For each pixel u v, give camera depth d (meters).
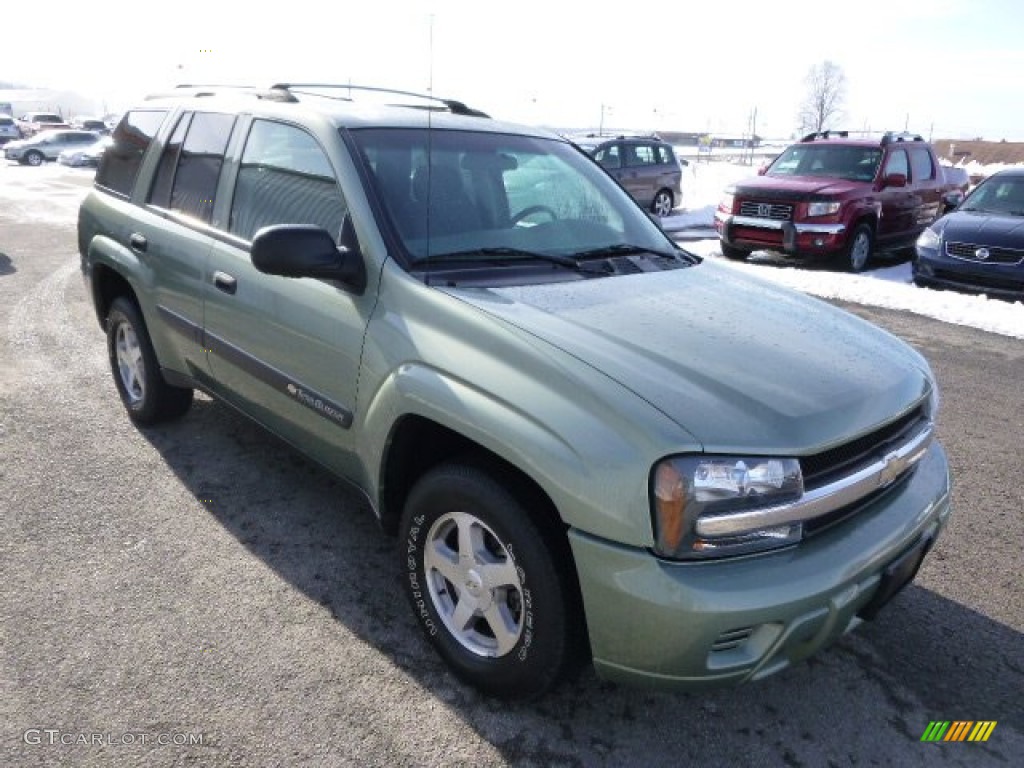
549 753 2.35
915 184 12.45
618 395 2.12
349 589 3.10
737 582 2.01
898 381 2.56
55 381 5.26
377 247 2.77
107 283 4.62
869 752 2.43
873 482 2.34
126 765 2.21
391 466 2.73
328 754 2.29
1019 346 7.20
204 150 3.80
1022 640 3.00
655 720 2.51
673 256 3.47
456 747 2.35
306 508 3.70
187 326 3.71
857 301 8.94
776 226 11.20
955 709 2.62
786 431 2.13
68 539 3.34
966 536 3.77
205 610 2.92
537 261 3.02
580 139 17.27
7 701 2.41
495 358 2.35
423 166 3.11
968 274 9.02
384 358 2.64
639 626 2.04
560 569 2.23
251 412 3.51
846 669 2.79
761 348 2.51
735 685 2.13
